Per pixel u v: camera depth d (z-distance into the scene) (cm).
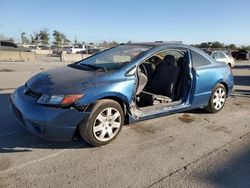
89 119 392
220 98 602
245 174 358
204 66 551
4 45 3388
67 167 353
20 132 452
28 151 390
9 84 896
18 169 343
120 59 477
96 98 392
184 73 519
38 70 1421
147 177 340
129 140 443
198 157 398
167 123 529
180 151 415
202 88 544
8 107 589
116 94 412
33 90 408
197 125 527
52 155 382
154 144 434
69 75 434
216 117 581
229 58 1927
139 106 488
